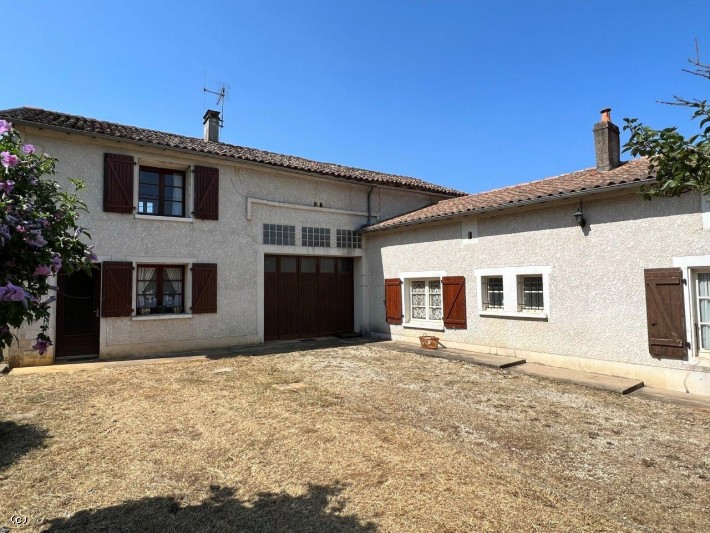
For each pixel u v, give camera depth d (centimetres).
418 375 785
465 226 1047
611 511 333
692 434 499
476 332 1015
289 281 1237
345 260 1359
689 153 286
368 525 310
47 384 706
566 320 843
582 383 718
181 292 1053
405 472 393
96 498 349
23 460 417
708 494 361
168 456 427
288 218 1211
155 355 980
